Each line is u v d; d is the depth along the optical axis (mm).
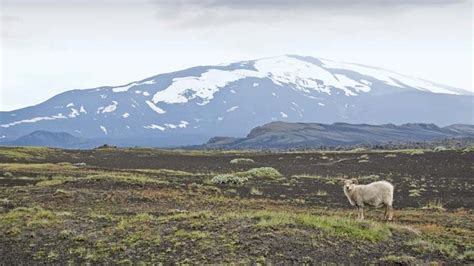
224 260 17656
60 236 21031
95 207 29594
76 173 53250
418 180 51688
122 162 81938
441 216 29719
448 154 76750
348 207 33062
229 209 30016
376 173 60219
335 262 17938
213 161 85875
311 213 29141
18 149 97562
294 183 47875
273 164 77688
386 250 19500
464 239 22125
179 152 116875
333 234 20281
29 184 41375
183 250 18781
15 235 21344
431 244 20219
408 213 30578
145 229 21250
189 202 32469
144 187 37969
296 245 18984
